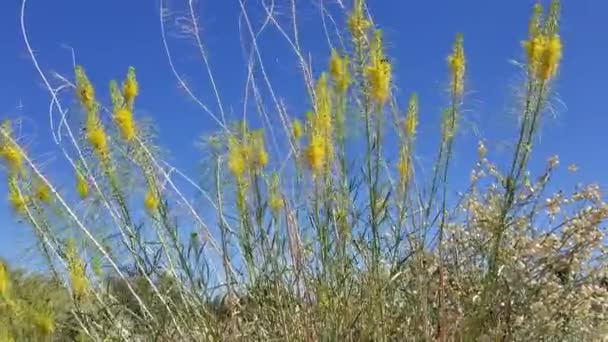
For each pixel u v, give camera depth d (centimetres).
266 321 118
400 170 114
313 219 117
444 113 114
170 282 121
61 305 149
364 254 114
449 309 119
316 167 112
